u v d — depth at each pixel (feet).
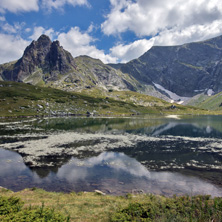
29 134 202.28
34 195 58.34
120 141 171.32
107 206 48.24
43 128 254.88
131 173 89.71
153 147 147.74
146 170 94.27
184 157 119.14
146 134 215.51
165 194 65.36
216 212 32.22
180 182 77.87
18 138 178.40
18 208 35.50
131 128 270.87
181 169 95.91
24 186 73.61
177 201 42.42
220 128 271.69
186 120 419.13
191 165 102.68
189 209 36.22
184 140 178.60
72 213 42.93
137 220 34.06
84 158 115.14
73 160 110.83
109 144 157.58
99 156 120.57
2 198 40.24
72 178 82.53
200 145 155.63
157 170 94.07
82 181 79.05
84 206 48.26
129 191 68.33
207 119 456.04
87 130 242.99
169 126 297.53
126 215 37.17
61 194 61.21
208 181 78.89
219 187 72.08
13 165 100.78
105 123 338.13
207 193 66.23
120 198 57.26
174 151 134.92
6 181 78.64
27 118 411.54
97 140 174.70
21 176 84.79
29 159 111.86
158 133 223.71
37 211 33.86
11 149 136.15
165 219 32.76
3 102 505.25
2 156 118.11
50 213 32.96
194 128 272.31
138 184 75.56
